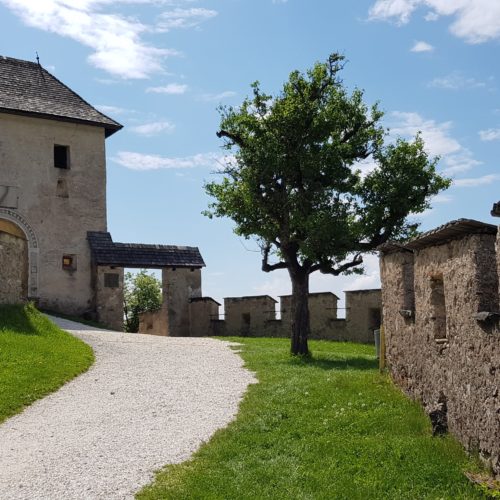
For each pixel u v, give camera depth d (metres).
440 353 10.09
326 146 19.92
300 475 8.77
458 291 9.20
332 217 19.08
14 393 14.44
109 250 34.12
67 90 36.28
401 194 19.88
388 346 13.60
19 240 23.25
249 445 10.32
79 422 12.46
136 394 14.80
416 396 11.53
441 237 9.61
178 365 18.66
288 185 20.27
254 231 20.44
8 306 21.78
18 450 10.78
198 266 36.00
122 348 21.69
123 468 9.59
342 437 10.09
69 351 19.33
